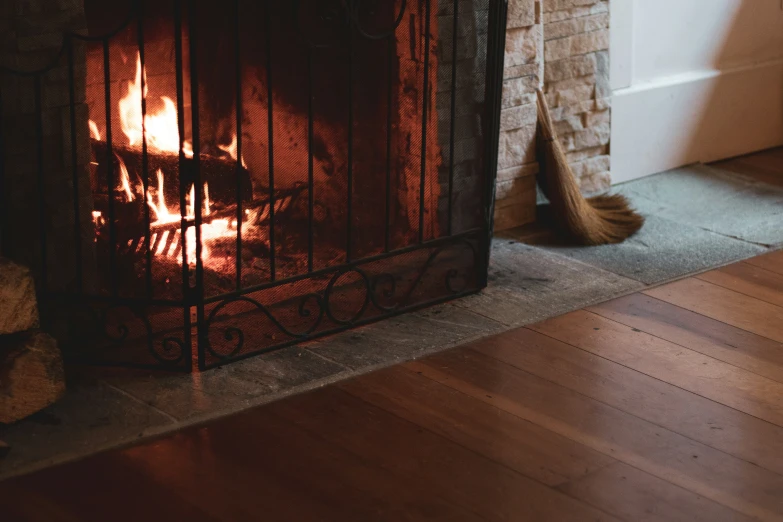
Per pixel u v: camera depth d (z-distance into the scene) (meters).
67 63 2.48
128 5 2.74
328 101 2.93
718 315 2.99
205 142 3.18
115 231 2.72
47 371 2.41
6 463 2.22
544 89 3.59
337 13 2.80
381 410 2.47
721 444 2.36
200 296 2.54
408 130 2.95
